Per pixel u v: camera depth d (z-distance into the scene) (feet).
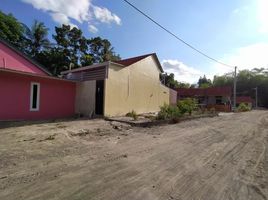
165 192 11.69
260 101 207.92
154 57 67.82
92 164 15.96
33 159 16.75
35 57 118.01
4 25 90.12
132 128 34.42
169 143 24.45
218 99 140.46
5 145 21.18
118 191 11.56
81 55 137.08
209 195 11.57
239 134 32.96
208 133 32.76
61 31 131.13
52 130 29.81
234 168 16.29
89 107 48.39
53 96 45.52
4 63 50.72
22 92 39.50
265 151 22.07
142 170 15.05
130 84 55.36
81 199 10.51
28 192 11.06
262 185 13.10
